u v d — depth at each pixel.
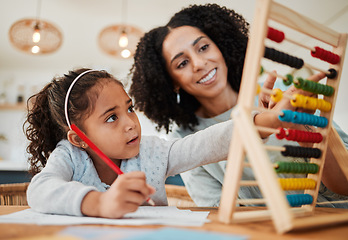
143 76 1.39
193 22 1.30
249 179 1.16
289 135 0.63
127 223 0.50
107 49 2.99
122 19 3.51
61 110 0.95
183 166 0.91
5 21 3.58
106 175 0.95
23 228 0.47
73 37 3.90
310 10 2.77
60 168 0.81
